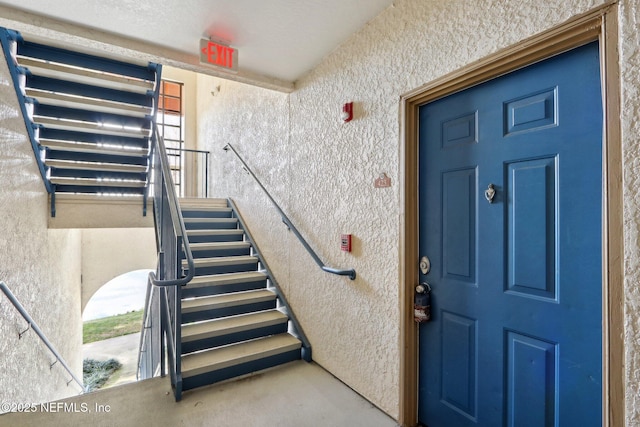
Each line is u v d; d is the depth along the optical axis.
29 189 2.74
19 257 2.53
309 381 2.25
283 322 2.80
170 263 2.40
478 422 1.52
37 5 1.71
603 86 1.03
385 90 1.86
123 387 2.16
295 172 2.80
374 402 1.96
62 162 3.08
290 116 2.88
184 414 1.88
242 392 2.11
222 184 4.84
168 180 2.60
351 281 2.15
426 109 1.76
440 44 1.55
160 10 1.78
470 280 1.55
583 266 1.16
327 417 1.85
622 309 0.99
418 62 1.66
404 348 1.77
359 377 2.08
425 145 1.77
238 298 2.88
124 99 2.94
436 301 1.72
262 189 3.31
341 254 2.23
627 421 0.98
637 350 0.96
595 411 1.13
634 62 0.96
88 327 6.70
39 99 2.67
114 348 5.80
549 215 1.26
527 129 1.33
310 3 1.76
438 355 1.71
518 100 1.36
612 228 1.01
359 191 2.06
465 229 1.57
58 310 3.70
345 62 2.16
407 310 1.77
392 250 1.83
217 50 2.10
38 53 2.44
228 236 3.77
